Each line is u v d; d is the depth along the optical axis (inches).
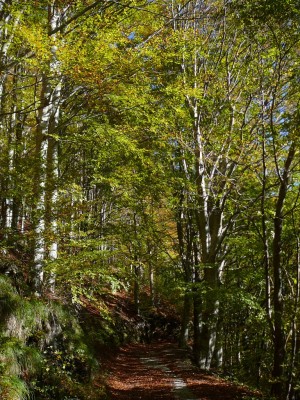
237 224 776.9
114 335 757.9
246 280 700.0
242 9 406.9
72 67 339.9
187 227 791.1
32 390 299.7
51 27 390.0
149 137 548.1
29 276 396.5
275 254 451.8
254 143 537.6
